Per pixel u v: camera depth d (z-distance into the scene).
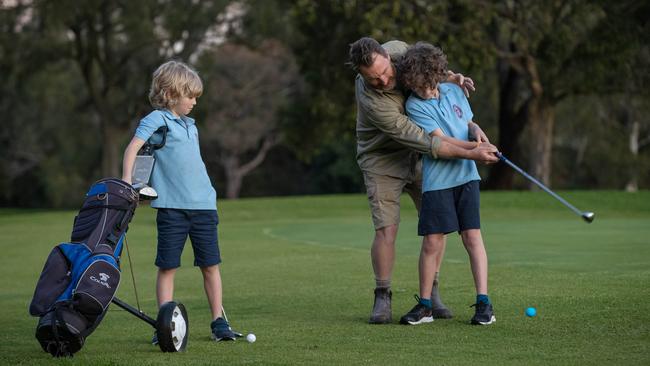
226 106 88.81
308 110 57.66
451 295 13.27
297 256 20.83
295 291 14.68
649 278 13.93
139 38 64.56
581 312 11.06
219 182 99.88
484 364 8.37
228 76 91.94
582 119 75.75
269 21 63.59
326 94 52.94
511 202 42.81
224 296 14.45
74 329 8.79
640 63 51.19
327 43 51.81
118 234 9.44
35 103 84.38
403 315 11.73
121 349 9.77
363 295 13.92
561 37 47.78
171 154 10.22
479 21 47.12
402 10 45.81
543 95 53.00
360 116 11.73
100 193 9.47
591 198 42.72
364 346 9.52
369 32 45.81
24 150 89.50
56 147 91.38
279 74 92.50
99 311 8.91
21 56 63.47
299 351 9.29
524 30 47.97
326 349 9.38
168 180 10.23
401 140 11.07
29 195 92.38
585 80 50.53
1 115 86.56
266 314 12.34
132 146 9.91
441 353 8.99
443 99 11.28
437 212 11.02
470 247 11.03
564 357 8.61
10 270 20.41
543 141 53.84
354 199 46.69
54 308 8.91
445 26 46.66
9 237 31.34
